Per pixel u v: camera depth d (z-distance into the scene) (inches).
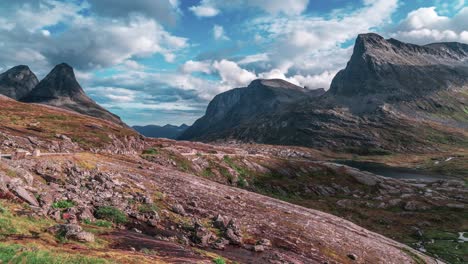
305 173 6314.0
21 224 994.1
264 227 2193.7
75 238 1018.1
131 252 1024.2
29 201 1211.2
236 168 5674.2
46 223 1088.8
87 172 1968.5
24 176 1397.6
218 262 1191.6
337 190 5728.3
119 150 4153.5
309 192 5438.0
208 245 1572.3
